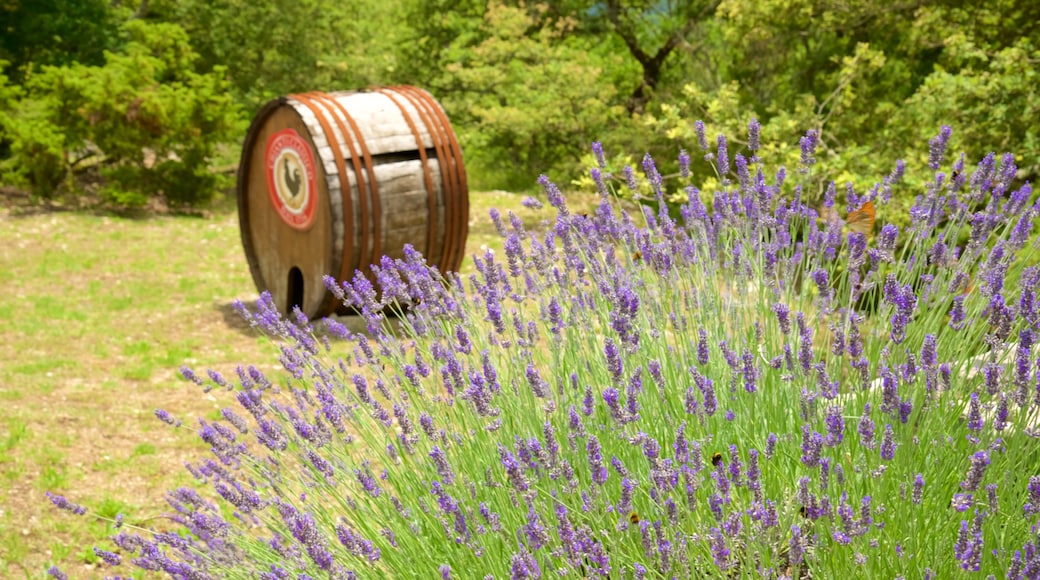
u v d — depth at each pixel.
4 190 17.61
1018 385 2.34
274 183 10.11
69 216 15.82
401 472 3.07
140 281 11.84
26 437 6.67
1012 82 9.55
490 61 20.64
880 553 2.40
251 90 23.84
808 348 2.62
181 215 16.91
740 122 11.27
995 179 3.31
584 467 2.74
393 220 9.51
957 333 2.97
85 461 6.36
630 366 3.12
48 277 11.86
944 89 9.84
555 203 3.64
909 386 2.67
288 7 23.72
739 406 2.95
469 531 2.63
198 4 23.34
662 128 11.93
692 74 20.84
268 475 3.27
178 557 3.50
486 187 20.03
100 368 8.48
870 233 3.28
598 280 3.41
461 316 3.55
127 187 16.81
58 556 5.10
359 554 2.53
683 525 2.53
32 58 21.36
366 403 3.01
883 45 14.34
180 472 6.22
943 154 3.39
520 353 3.32
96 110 16.36
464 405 3.13
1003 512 2.39
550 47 21.62
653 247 3.38
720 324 3.32
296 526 2.60
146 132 16.59
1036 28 11.66
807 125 11.39
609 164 10.85
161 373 8.38
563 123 19.05
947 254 3.16
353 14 26.64
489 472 2.69
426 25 24.06
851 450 2.68
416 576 2.80
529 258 3.69
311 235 9.76
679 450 2.39
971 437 2.49
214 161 22.72
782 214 3.57
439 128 9.85
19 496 5.76
